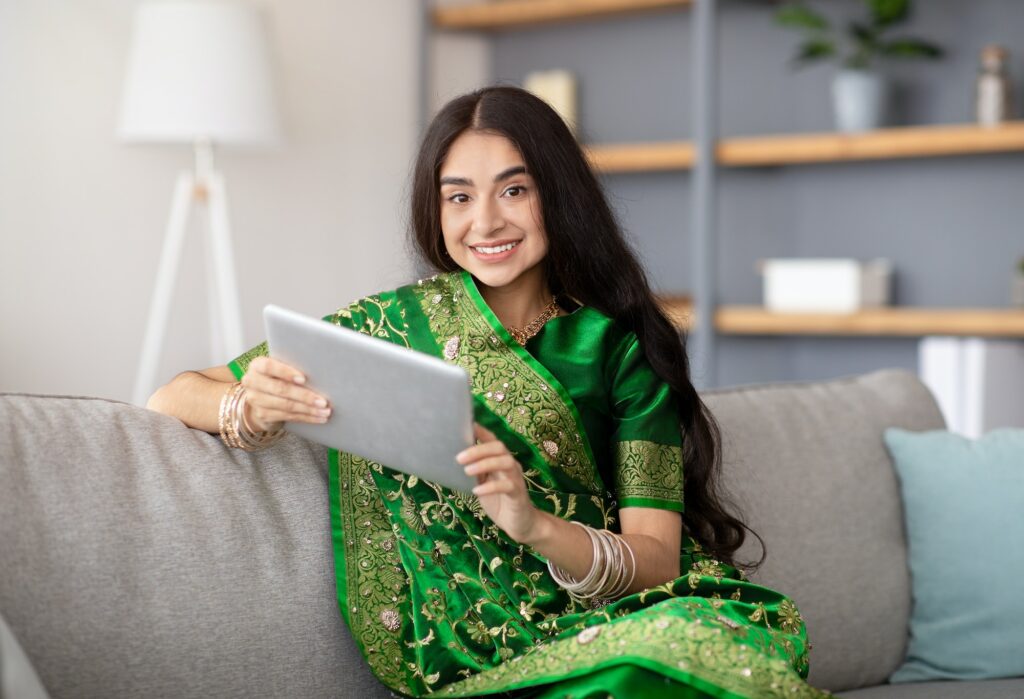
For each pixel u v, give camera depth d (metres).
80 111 3.83
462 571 1.58
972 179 4.26
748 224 4.65
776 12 4.53
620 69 4.88
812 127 4.49
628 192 4.90
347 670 1.59
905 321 3.99
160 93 3.49
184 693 1.44
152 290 4.02
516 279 1.68
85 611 1.39
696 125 4.24
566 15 4.62
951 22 4.20
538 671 1.40
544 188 1.62
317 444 1.68
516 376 1.61
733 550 1.77
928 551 2.09
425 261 1.73
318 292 4.50
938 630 2.06
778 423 2.10
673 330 1.72
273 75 3.64
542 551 1.50
